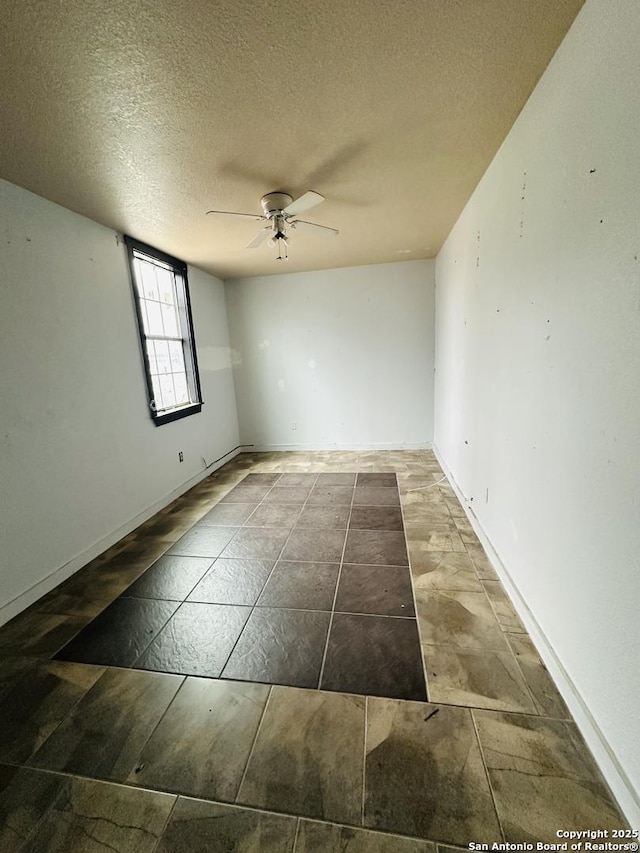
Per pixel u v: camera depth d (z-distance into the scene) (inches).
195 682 59.3
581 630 49.1
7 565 76.9
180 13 43.0
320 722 51.4
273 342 195.0
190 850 38.5
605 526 43.6
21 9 41.5
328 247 144.9
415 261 176.7
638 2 35.5
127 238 117.0
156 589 84.8
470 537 100.6
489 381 89.1
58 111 58.5
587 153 45.6
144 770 46.4
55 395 90.0
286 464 180.1
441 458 166.1
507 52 51.8
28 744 50.3
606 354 42.9
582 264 47.7
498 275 80.7
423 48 50.3
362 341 188.2
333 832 39.3
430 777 43.7
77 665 63.7
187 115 61.9
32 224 84.7
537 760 44.9
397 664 60.4
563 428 53.4
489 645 63.4
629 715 39.4
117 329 112.4
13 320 80.0
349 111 63.2
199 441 161.6
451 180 91.7
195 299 162.4
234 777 45.1
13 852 39.2
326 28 46.1
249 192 91.7
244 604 78.2
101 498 104.1
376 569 87.9
